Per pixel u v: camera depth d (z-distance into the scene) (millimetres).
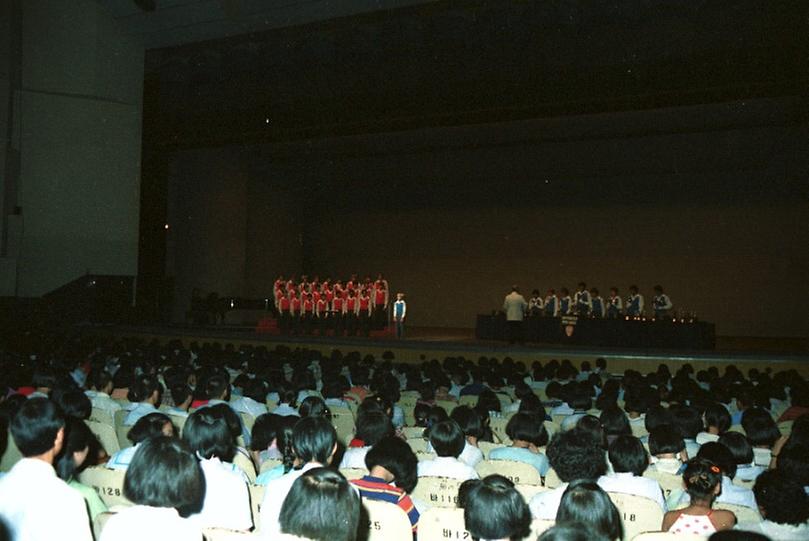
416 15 15945
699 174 21141
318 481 2229
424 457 5074
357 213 25797
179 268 22812
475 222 24047
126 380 7297
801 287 20344
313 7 16359
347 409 6953
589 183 22406
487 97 15875
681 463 4668
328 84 17234
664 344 16484
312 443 3408
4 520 2594
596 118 20641
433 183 24406
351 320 19641
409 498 3652
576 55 14883
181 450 2529
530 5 14914
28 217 18375
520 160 22578
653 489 3934
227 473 3500
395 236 25203
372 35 16438
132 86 19578
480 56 15656
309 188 26016
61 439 2844
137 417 5664
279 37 17469
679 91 14609
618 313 18031
